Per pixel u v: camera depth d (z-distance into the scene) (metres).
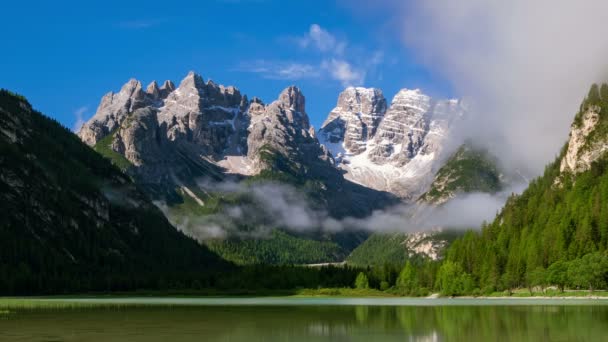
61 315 187.25
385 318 176.25
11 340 130.50
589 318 157.12
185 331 145.88
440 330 144.38
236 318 178.88
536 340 123.69
